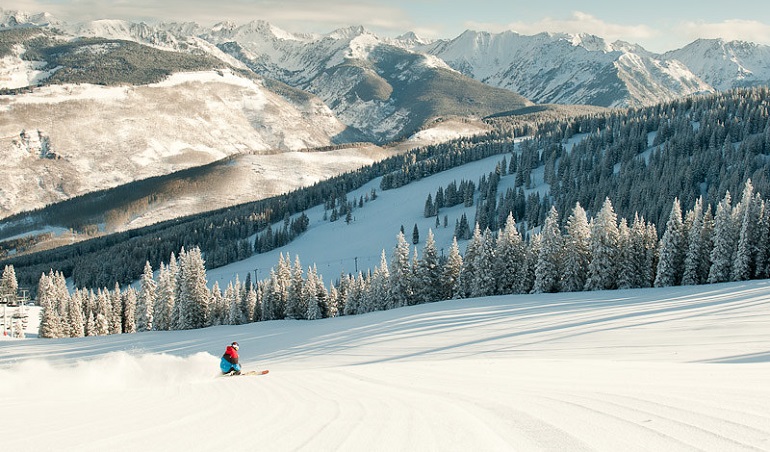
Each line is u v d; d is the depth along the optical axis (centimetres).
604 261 6669
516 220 18138
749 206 6306
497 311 4231
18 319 10400
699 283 6738
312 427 701
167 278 9462
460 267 8294
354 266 17125
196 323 9025
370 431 665
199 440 633
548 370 1263
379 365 1689
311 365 2561
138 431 688
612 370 1182
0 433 678
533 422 678
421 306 5566
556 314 3625
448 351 2522
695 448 536
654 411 700
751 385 865
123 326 11456
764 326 2236
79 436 657
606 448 549
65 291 12231
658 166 17488
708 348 1820
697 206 6694
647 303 3803
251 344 4378
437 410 798
